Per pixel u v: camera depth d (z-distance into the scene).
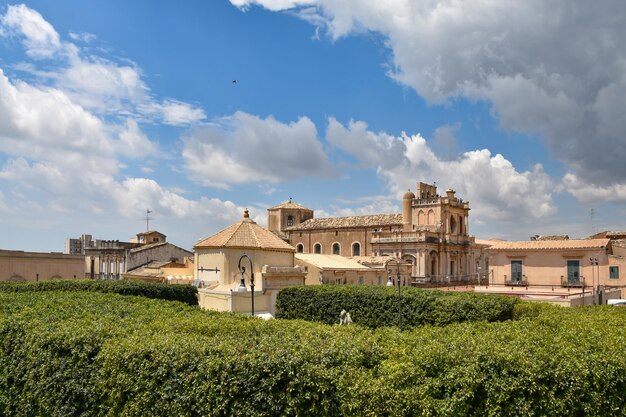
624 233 76.19
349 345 13.51
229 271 49.66
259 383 12.57
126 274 74.69
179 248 90.06
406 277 80.88
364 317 37.31
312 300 40.59
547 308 29.56
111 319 19.38
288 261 53.28
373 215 104.81
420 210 96.94
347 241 101.44
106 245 95.88
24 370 17.20
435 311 33.28
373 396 11.61
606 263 52.56
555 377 12.19
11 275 53.34
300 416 12.16
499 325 18.05
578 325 18.92
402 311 35.09
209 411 12.78
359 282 68.75
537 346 13.72
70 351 15.95
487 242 120.31
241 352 13.42
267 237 53.00
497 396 11.97
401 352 13.25
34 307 22.84
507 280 57.47
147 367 13.78
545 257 55.50
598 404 12.27
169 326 17.23
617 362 12.80
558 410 12.02
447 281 94.06
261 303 46.28
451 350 12.93
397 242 91.88
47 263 57.16
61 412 15.62
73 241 107.94
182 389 13.20
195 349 13.69
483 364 12.30
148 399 13.56
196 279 52.12
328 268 63.38
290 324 17.94
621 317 22.83
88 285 40.62
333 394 12.04
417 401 11.66
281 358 12.73
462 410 11.91
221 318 19.62
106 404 14.74
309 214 116.62
